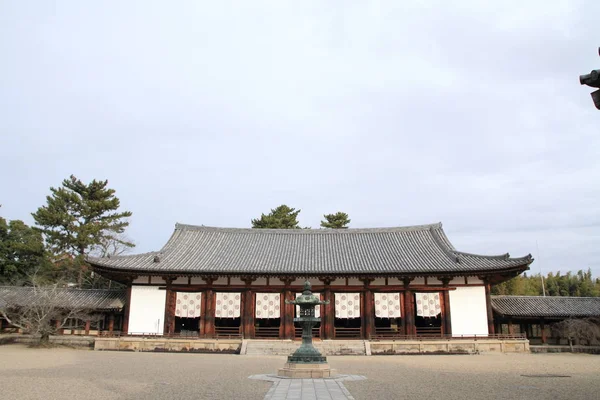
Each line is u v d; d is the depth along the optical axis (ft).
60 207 209.97
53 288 138.62
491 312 134.62
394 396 51.13
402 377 69.87
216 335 136.36
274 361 99.40
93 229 207.82
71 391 51.88
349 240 164.45
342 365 90.99
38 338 134.82
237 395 50.78
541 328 139.85
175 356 110.22
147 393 51.60
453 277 138.21
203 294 140.36
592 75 23.79
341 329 148.77
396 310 137.90
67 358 97.25
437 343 123.65
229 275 136.36
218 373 73.61
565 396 51.06
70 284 200.95
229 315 139.23
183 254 149.59
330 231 169.78
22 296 139.85
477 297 136.15
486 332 133.39
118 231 220.64
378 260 145.48
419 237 162.71
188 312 139.33
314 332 142.92
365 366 88.79
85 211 213.25
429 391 55.06
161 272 134.72
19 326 128.77
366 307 137.69
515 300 147.23
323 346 122.52
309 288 78.79
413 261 142.51
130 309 138.10
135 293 139.33
